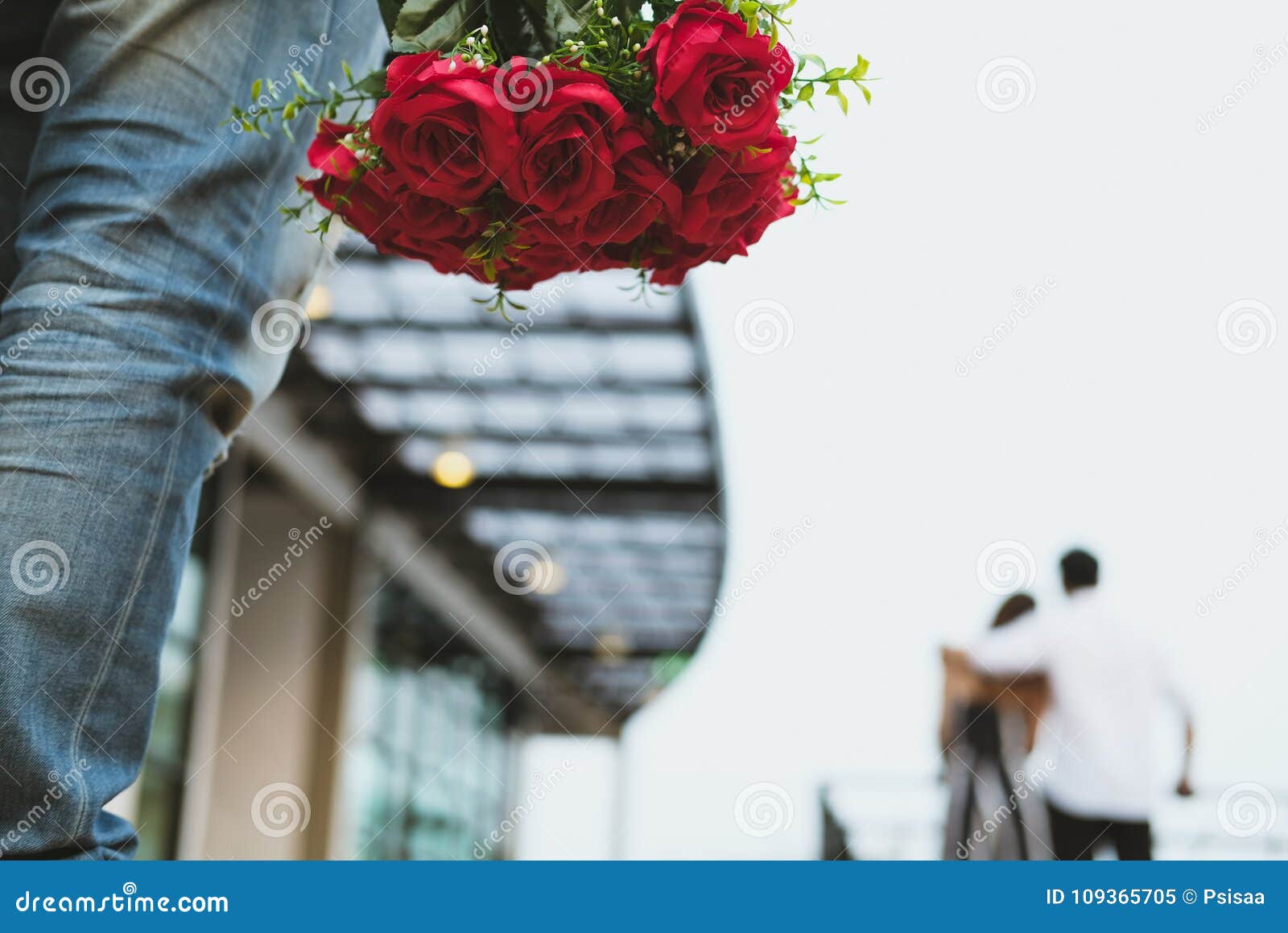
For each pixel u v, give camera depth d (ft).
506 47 3.58
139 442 2.86
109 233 3.01
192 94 3.22
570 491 35.91
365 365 28.71
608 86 3.51
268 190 3.39
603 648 51.08
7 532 2.65
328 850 32.60
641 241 3.73
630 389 29.17
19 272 3.21
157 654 2.89
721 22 3.48
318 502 34.32
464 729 47.88
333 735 33.42
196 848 28.19
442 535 40.06
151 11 3.21
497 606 47.50
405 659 41.50
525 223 3.48
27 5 3.53
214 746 29.19
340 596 34.63
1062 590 9.37
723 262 3.85
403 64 3.36
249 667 33.22
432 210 3.44
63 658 2.64
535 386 29.37
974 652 9.39
